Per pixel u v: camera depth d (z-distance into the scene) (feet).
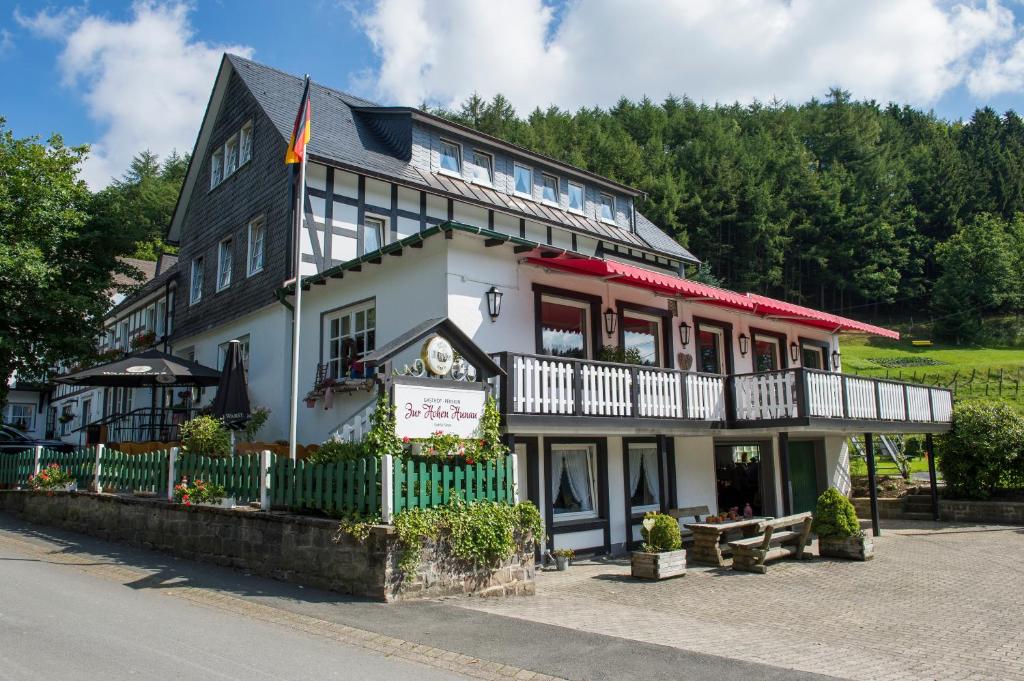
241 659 18.12
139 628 20.62
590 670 18.74
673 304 51.37
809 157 224.12
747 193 184.96
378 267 43.32
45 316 64.18
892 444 78.74
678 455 50.83
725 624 25.52
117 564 31.27
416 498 26.86
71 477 42.86
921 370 155.43
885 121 261.44
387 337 41.98
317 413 46.75
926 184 230.89
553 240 63.77
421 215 55.06
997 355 171.73
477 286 39.47
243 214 57.77
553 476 42.70
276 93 59.16
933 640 24.07
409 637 21.18
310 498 28.71
